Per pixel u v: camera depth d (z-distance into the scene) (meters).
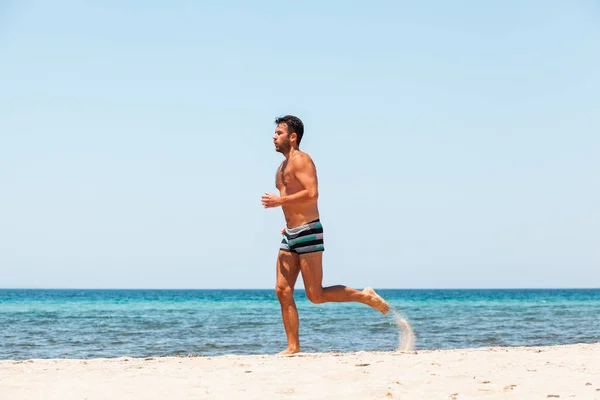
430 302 58.28
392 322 21.27
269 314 31.03
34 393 4.49
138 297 87.25
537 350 7.37
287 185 7.06
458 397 4.28
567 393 4.35
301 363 5.92
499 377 5.00
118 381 4.96
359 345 13.23
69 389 4.63
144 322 23.44
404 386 4.66
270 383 4.82
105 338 15.96
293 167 6.98
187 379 5.04
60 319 26.34
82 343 14.57
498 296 94.06
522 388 4.54
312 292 6.96
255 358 6.56
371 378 4.99
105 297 87.50
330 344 13.48
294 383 4.82
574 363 5.84
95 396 4.39
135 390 4.59
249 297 87.69
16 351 12.88
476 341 14.13
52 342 14.88
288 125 7.10
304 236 6.90
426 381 4.84
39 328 20.08
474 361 5.98
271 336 16.28
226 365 5.88
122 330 18.88
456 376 5.04
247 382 4.87
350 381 4.89
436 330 17.95
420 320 23.95
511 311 34.41
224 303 55.78
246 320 24.53
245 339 15.34
